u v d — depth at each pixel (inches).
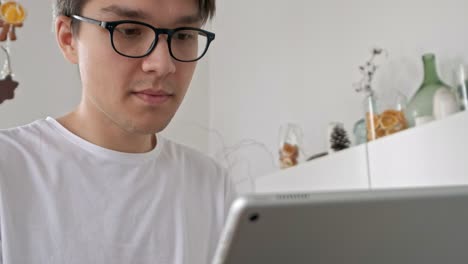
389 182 63.7
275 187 86.6
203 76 125.1
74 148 39.5
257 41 112.2
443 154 56.8
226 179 47.9
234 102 117.4
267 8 110.3
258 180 91.9
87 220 38.0
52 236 36.8
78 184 38.5
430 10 76.0
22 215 36.4
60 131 40.2
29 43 97.4
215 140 122.0
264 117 108.2
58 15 38.8
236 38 118.7
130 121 35.4
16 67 95.3
